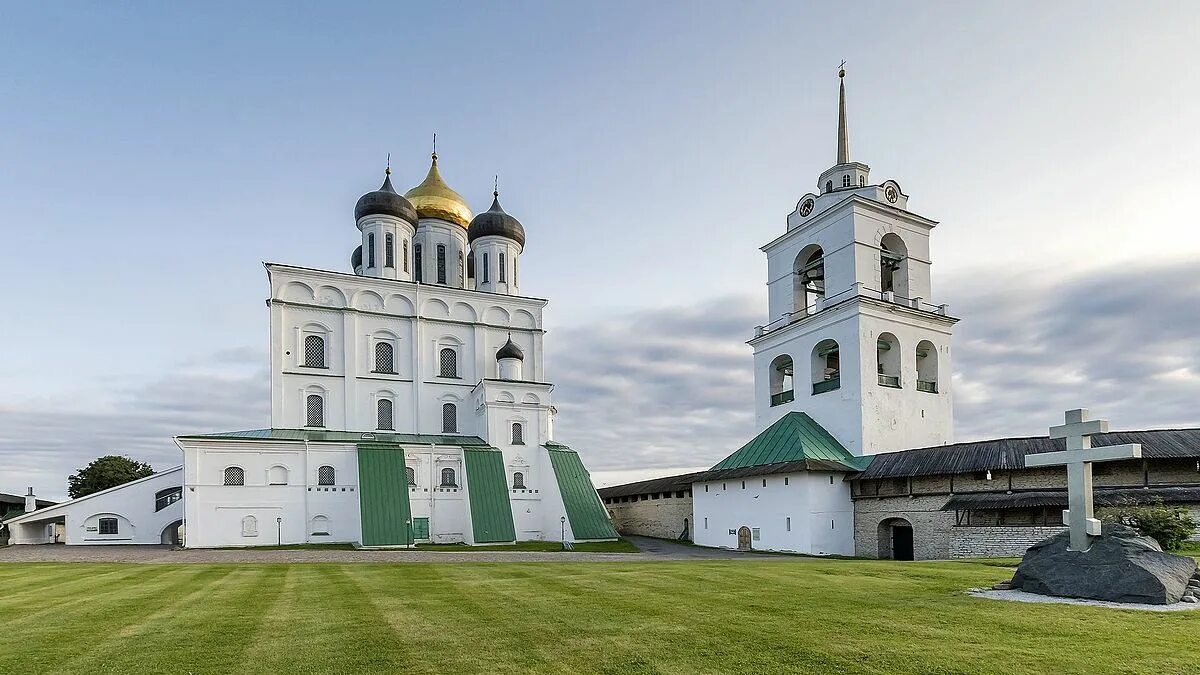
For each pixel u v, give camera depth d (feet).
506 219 222.48
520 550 142.72
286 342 178.09
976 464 118.62
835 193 169.17
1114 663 31.53
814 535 132.98
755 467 148.46
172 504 183.93
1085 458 52.85
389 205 201.36
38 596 59.11
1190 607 44.42
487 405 182.39
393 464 165.68
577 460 184.34
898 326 159.53
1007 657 32.68
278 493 160.15
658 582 62.54
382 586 63.41
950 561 85.30
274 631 41.42
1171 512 85.30
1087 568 49.75
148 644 38.27
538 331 208.44
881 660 32.65
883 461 137.69
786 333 172.96
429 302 197.26
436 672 32.09
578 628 40.98
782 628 39.93
